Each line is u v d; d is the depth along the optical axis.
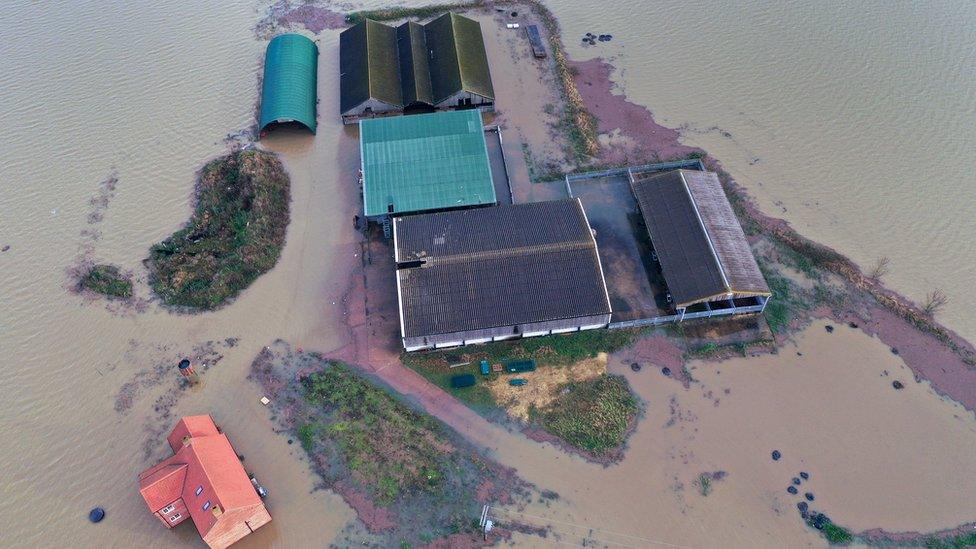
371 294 64.31
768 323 62.66
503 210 65.81
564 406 57.25
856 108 82.56
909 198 72.81
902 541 50.41
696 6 97.44
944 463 54.50
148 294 64.44
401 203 67.44
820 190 73.75
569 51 90.31
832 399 58.00
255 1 98.12
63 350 60.25
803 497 52.41
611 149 77.56
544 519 51.00
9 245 68.38
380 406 56.59
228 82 85.69
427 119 74.31
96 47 90.88
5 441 54.38
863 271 66.81
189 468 47.53
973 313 63.84
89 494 51.75
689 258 62.31
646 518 51.19
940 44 91.00
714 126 80.69
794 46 91.00
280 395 57.47
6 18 95.69
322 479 52.56
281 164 76.06
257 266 66.19
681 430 56.00
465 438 55.22
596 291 59.72
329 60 88.25
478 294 59.09
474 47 85.50
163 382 58.22
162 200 72.75
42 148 77.94
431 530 50.12
